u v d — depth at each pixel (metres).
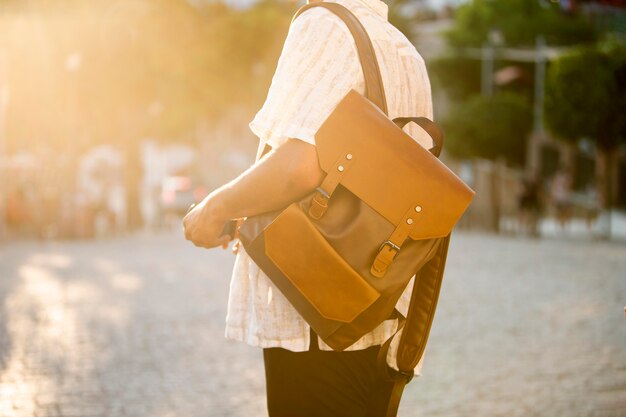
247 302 2.72
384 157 2.48
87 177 39.16
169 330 11.95
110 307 14.28
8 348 10.59
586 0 39.47
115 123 42.38
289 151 2.48
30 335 11.51
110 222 39.12
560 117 35.94
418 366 2.89
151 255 26.05
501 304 14.84
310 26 2.58
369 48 2.60
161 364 9.69
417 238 2.50
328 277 2.49
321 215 2.50
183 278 19.02
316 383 2.67
